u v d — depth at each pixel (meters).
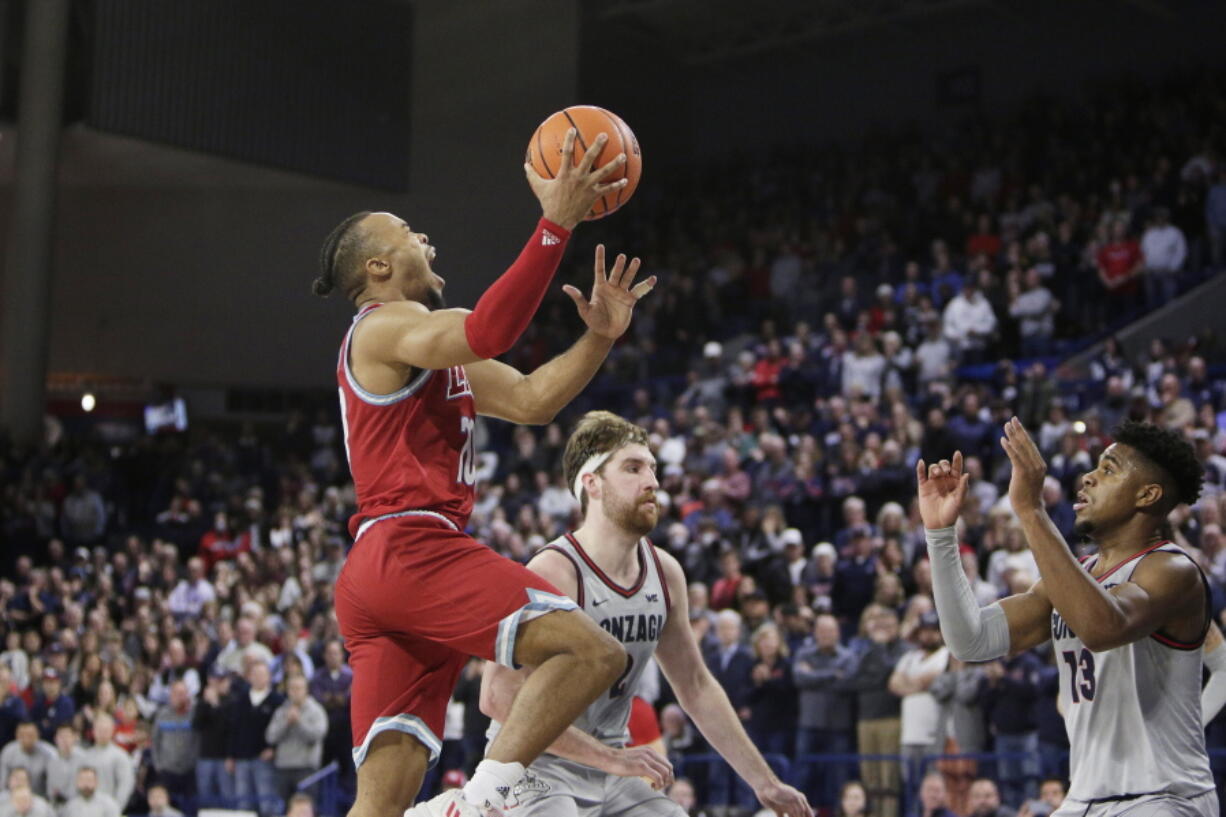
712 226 21.17
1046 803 7.45
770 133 24.48
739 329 18.50
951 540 3.54
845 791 7.99
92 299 21.77
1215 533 9.33
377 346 3.05
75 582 13.91
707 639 9.55
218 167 20.09
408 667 3.08
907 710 8.71
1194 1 20.34
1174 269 15.58
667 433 14.33
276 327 21.44
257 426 21.56
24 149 18.06
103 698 10.82
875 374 14.43
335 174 20.52
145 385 21.59
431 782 10.15
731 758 4.11
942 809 8.00
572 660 2.88
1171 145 17.78
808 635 9.82
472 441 3.20
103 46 18.19
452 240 21.42
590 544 3.98
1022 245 17.12
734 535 11.65
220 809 9.91
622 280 3.04
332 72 20.48
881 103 23.33
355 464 3.14
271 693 10.21
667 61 24.86
